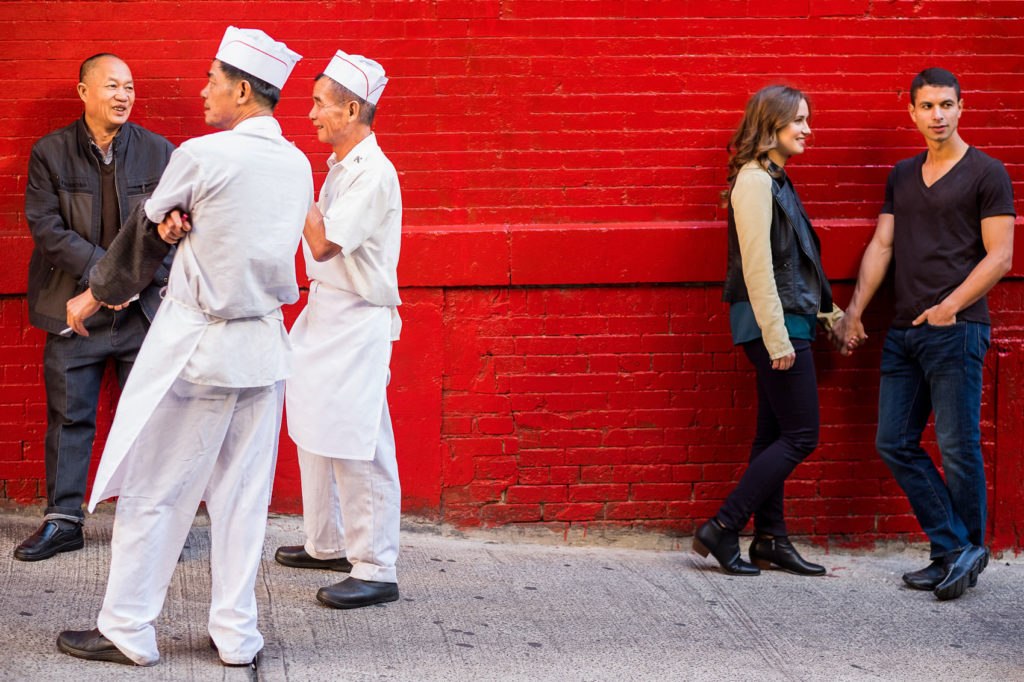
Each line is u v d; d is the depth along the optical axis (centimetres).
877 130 473
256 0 453
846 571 461
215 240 301
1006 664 369
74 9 448
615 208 466
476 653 352
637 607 404
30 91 448
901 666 363
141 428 302
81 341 421
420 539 465
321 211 377
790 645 377
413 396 464
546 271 458
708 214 469
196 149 296
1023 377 475
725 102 466
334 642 353
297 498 472
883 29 470
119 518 315
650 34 462
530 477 470
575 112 462
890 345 452
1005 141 477
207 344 307
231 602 324
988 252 426
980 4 472
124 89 412
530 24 459
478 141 461
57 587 379
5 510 459
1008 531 483
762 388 450
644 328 467
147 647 320
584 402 468
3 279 446
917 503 447
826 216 475
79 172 419
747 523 478
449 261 455
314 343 378
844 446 479
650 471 473
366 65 366
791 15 466
